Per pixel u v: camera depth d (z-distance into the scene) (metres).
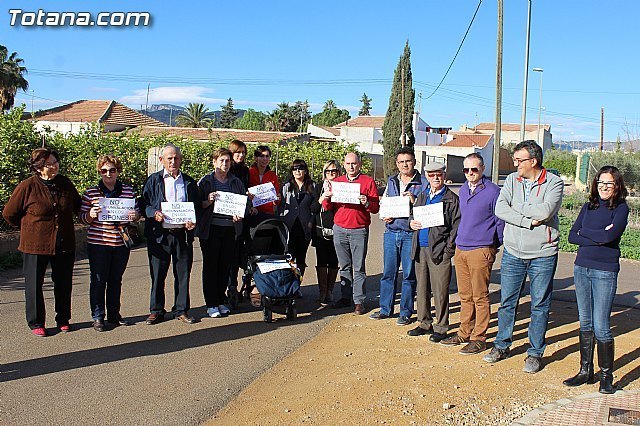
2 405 5.34
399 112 48.03
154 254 7.81
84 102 45.72
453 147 63.91
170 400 5.59
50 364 6.34
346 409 5.50
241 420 5.25
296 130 98.75
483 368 6.62
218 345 7.20
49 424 5.03
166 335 7.48
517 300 6.81
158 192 7.83
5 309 8.16
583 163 39.81
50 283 9.75
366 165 34.69
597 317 6.07
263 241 8.82
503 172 72.62
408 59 47.72
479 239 6.96
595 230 6.08
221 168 8.36
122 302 8.89
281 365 6.61
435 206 7.33
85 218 7.50
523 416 5.44
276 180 9.64
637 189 37.47
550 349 7.34
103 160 7.61
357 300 8.80
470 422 5.31
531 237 6.48
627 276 12.86
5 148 11.10
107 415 5.24
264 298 8.13
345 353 7.04
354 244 8.78
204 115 94.38
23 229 7.10
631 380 6.39
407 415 5.41
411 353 7.08
